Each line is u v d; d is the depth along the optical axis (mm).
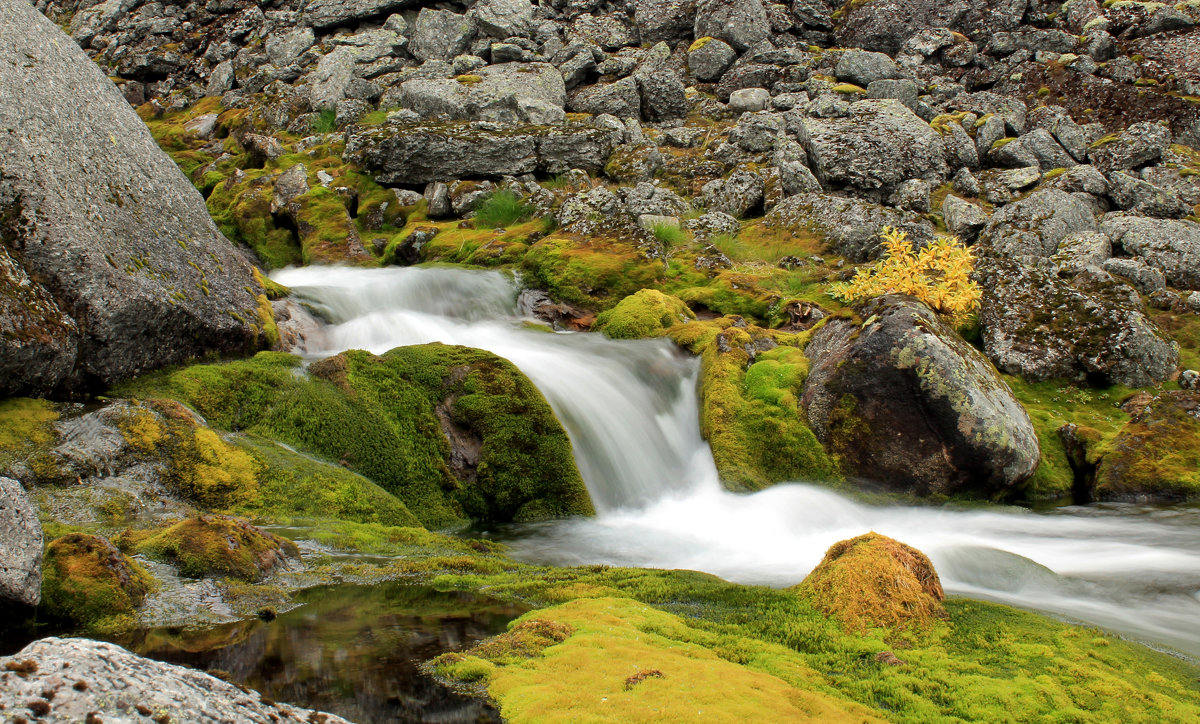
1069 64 23094
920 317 10945
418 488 9586
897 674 4699
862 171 18422
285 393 9750
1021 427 10703
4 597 4535
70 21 30781
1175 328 14078
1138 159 19641
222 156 21750
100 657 2947
